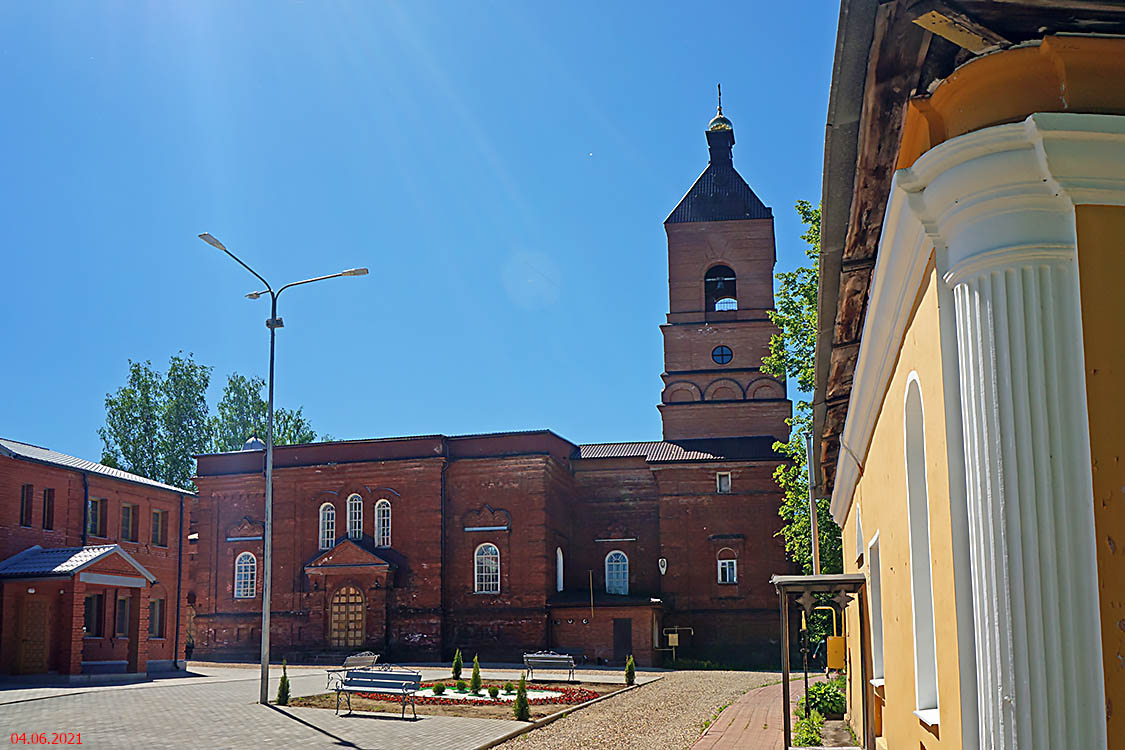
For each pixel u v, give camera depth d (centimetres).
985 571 433
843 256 739
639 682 3484
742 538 5112
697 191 5781
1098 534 415
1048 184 442
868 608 1241
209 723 2039
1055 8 434
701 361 5534
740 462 5172
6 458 3434
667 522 5206
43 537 3566
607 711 2512
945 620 518
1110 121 435
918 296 575
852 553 1545
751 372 5462
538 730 2102
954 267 464
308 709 2405
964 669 462
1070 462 423
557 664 3769
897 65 500
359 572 5041
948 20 449
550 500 5106
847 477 1353
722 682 3566
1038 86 459
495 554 5009
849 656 1845
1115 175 437
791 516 3662
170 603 4194
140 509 4088
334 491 5278
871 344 782
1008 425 430
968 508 451
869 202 648
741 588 5075
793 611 5012
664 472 5250
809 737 1631
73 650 3216
